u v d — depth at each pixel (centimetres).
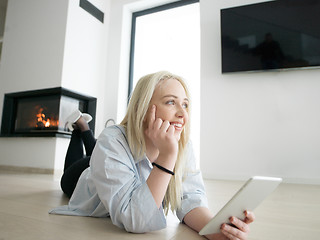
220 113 303
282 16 283
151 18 404
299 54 273
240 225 57
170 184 80
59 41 329
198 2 360
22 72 352
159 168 63
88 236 65
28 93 335
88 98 355
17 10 378
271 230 81
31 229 71
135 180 69
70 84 330
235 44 300
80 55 348
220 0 325
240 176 283
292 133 272
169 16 393
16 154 334
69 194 126
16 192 147
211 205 123
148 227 64
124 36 398
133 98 76
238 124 294
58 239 63
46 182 208
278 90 284
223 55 304
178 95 70
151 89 70
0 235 65
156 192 63
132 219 62
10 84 359
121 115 383
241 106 296
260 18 292
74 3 343
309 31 271
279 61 279
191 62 357
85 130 160
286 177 267
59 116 313
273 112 282
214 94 309
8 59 370
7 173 282
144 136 75
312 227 85
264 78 291
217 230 61
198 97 342
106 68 395
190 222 76
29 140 326
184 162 82
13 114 353
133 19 411
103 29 394
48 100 326
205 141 304
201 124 309
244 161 285
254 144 284
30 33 357
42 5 354
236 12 303
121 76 387
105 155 68
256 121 288
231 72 299
